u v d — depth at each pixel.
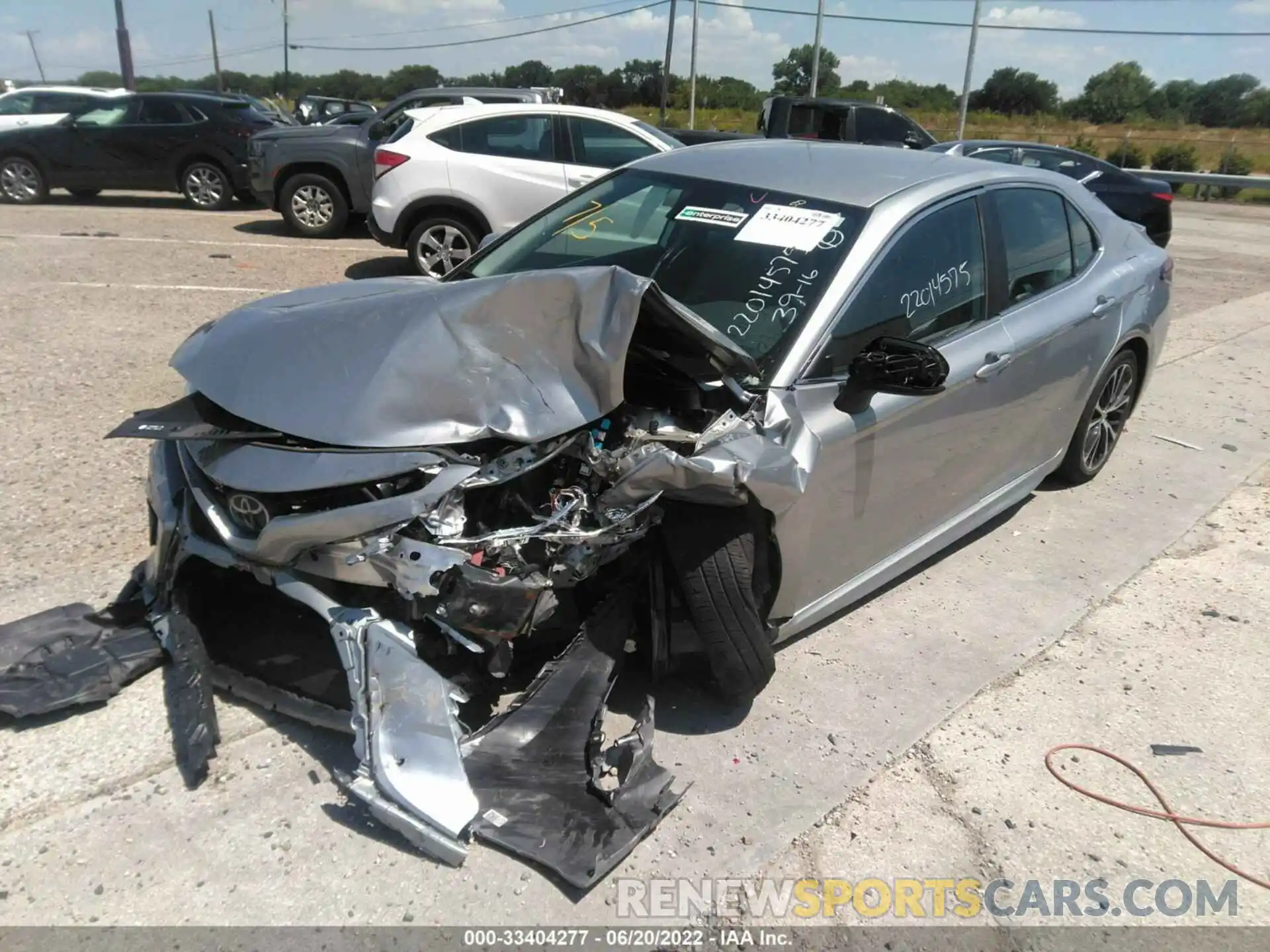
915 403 3.44
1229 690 3.56
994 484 4.30
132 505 4.43
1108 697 3.49
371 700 2.60
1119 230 5.06
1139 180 13.56
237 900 2.42
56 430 5.25
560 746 2.78
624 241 3.83
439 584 2.58
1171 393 7.10
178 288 8.57
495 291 2.87
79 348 6.68
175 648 3.04
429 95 11.71
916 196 3.69
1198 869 2.75
